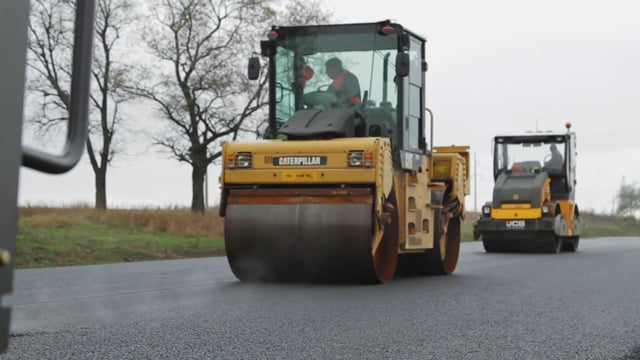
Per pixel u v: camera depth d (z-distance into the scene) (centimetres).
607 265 1634
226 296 912
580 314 792
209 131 3688
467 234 3950
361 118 1169
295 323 692
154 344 568
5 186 129
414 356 545
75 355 516
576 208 2609
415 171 1212
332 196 1063
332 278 1103
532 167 2539
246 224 1078
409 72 1166
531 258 1970
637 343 622
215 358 521
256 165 1083
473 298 924
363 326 682
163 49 3575
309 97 1186
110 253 1839
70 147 145
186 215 2539
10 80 130
